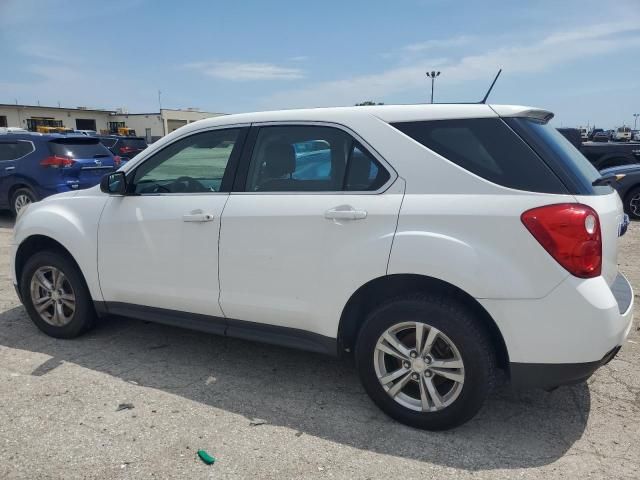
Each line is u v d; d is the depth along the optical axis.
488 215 2.71
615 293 2.93
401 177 2.98
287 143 3.38
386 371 3.11
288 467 2.71
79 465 2.72
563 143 3.10
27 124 68.12
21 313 5.05
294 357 4.09
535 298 2.64
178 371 3.83
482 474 2.65
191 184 3.71
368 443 2.93
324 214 3.10
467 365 2.82
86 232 4.04
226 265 3.46
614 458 2.78
